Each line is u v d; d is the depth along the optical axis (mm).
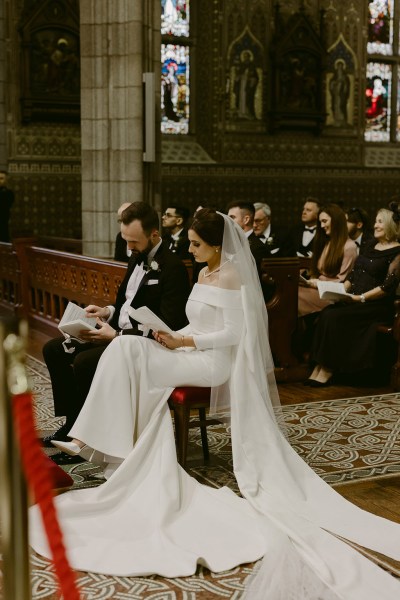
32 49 14234
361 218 8281
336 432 5160
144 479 3732
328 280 7094
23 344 1418
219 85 15797
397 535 3482
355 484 4195
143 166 9062
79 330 4375
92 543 3385
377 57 17531
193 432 5094
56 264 8281
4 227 12016
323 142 17016
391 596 2914
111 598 2957
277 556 3191
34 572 3152
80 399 4586
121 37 8828
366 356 6414
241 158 16219
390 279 6410
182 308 4367
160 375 3947
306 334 6926
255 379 3984
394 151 17938
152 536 3439
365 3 17047
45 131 14617
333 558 3189
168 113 16062
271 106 16312
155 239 4469
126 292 4688
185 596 2975
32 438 1418
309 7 16469
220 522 3533
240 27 15844
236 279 4043
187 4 15953
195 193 15844
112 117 9008
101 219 9211
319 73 16594
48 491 1447
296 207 16859
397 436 5082
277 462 3873
